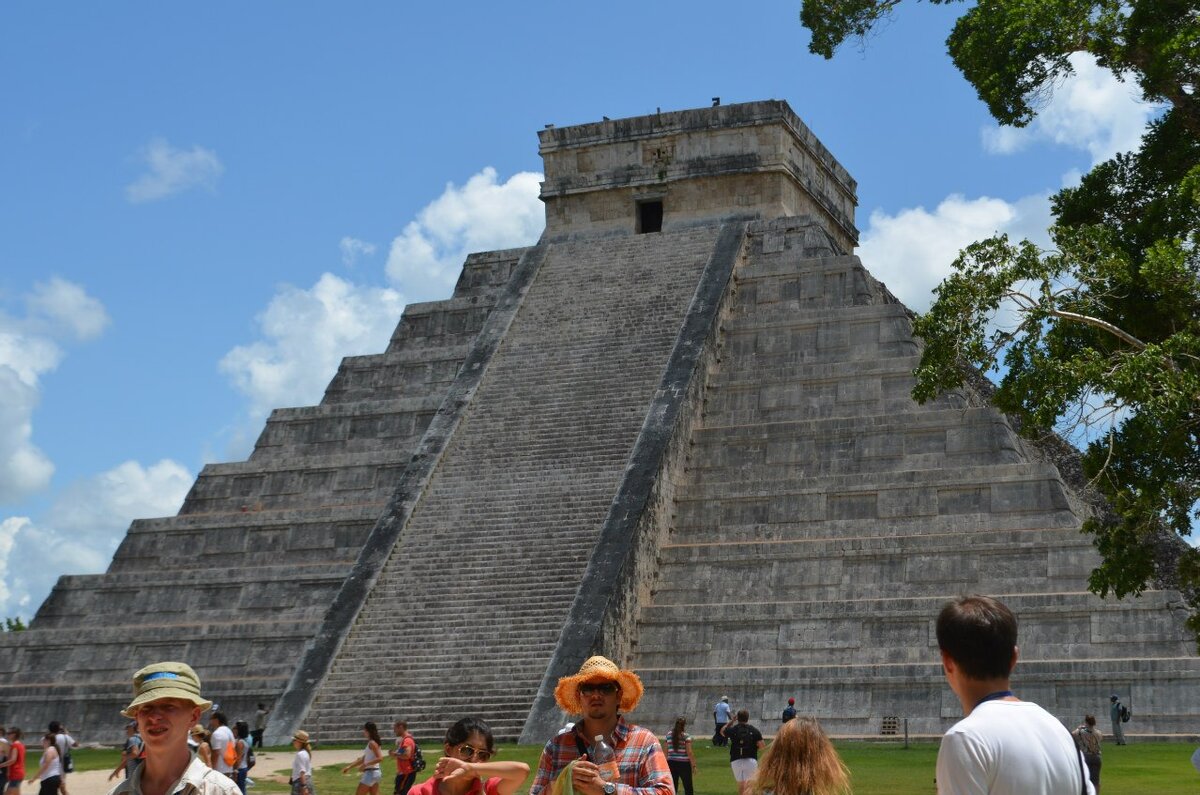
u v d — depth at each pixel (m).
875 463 47.19
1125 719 37.09
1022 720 7.04
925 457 46.72
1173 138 28.11
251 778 33.62
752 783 9.73
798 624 42.94
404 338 59.72
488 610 43.34
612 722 10.22
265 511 53.59
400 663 42.72
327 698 42.50
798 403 50.03
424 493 48.44
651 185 58.59
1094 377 24.39
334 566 49.72
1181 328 25.64
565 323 54.56
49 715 48.97
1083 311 26.03
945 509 44.84
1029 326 25.75
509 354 53.81
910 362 49.25
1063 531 42.19
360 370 58.59
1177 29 26.16
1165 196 26.69
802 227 55.66
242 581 50.75
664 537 46.56
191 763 8.05
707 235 56.84
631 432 48.22
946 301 26.19
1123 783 29.41
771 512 46.69
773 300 54.03
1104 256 25.75
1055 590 41.72
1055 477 43.94
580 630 41.19
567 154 60.12
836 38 31.70
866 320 51.38
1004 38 26.59
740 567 45.06
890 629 42.12
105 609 52.31
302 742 26.86
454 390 52.41
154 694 7.93
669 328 52.56
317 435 56.59
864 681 40.84
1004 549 42.62
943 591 42.81
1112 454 25.55
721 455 48.94
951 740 7.02
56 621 52.78
